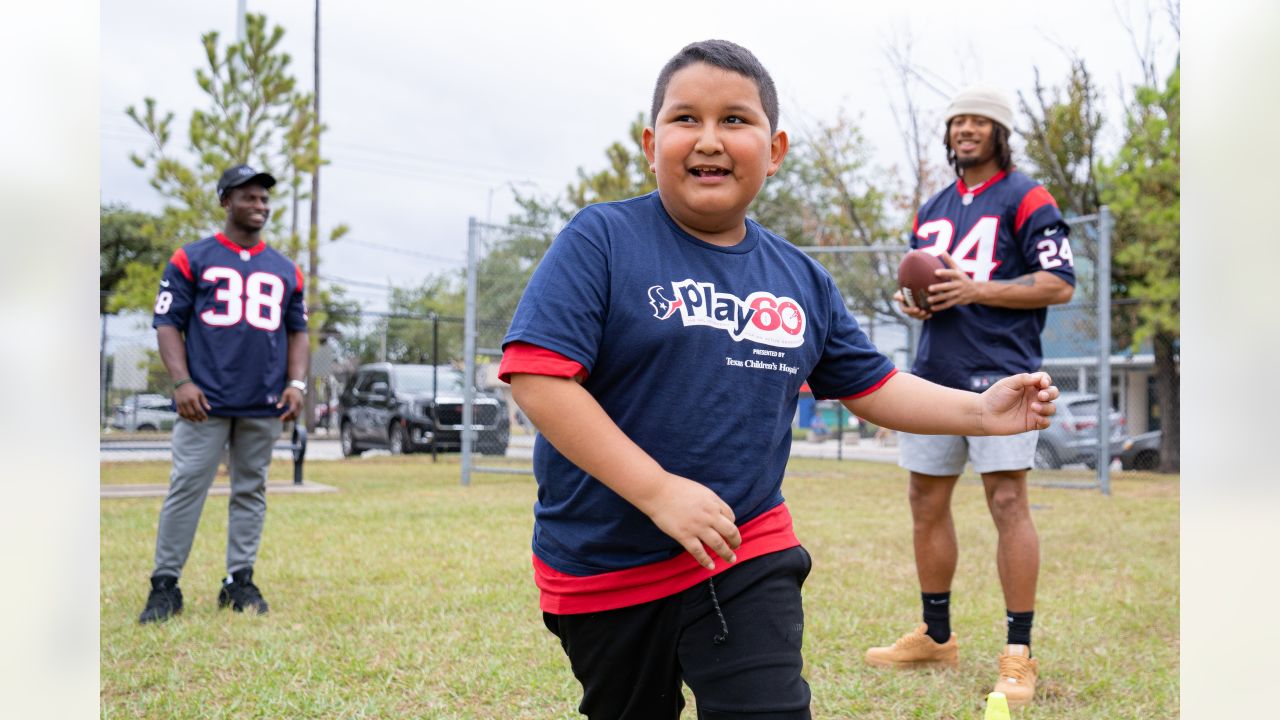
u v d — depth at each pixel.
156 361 14.81
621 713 2.05
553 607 2.00
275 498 9.07
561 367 1.77
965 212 3.78
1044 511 8.70
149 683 3.25
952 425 2.11
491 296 11.59
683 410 1.87
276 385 4.52
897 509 8.71
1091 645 3.91
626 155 15.17
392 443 16.31
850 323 2.24
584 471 1.91
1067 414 13.61
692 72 1.88
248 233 4.58
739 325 1.92
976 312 3.60
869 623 4.24
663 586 1.89
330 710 3.02
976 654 3.80
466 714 2.99
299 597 4.61
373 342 20.61
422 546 6.11
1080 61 16.98
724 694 1.82
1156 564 5.75
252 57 12.83
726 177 1.88
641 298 1.87
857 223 20.17
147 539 6.30
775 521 1.98
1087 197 16.88
